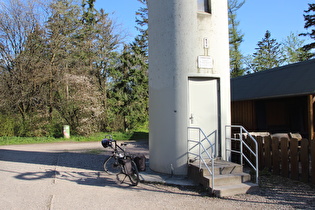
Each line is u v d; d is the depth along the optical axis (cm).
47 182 702
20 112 2055
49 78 2030
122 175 780
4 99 1958
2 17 1956
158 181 689
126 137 2033
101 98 2228
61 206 515
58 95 2105
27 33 2008
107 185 677
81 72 2209
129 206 520
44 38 2052
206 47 756
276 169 753
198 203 542
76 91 2047
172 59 753
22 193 599
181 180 694
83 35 2389
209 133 759
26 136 1959
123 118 2362
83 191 620
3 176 768
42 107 2075
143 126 2447
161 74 774
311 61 1216
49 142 1805
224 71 784
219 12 785
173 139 745
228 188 595
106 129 2289
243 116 1444
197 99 754
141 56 2473
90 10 2573
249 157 862
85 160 1041
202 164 697
